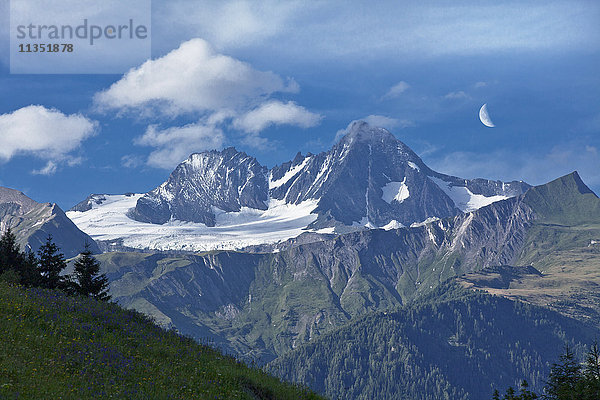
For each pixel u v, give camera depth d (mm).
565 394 34688
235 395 31438
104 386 28375
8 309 36062
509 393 35500
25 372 27672
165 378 31344
